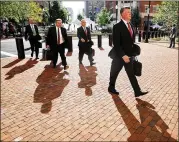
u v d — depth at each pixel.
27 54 11.15
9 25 23.30
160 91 5.30
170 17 24.59
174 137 3.21
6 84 5.91
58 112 4.08
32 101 4.65
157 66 8.34
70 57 10.23
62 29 7.46
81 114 3.99
